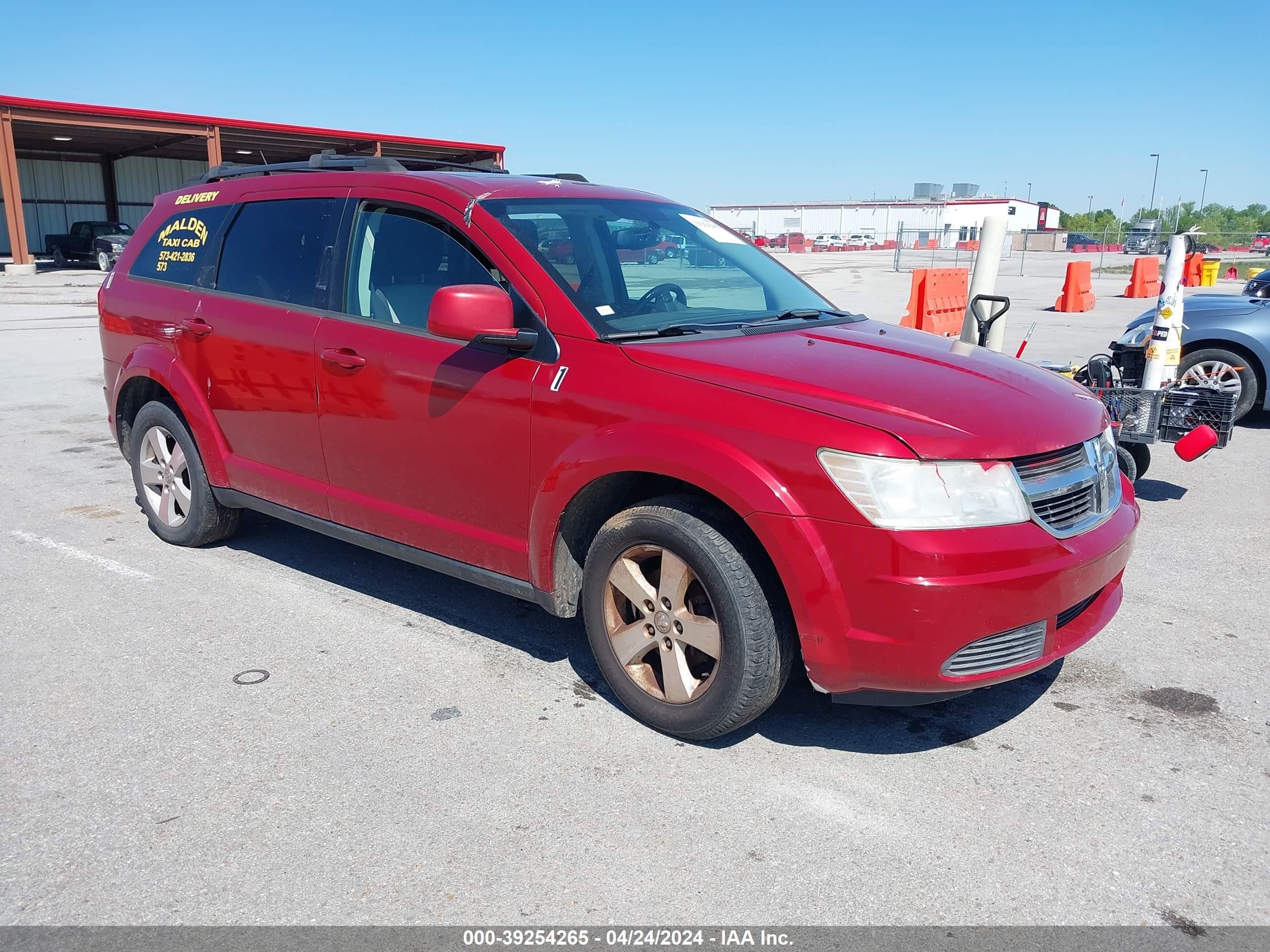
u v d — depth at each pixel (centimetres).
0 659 387
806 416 291
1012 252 5203
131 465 543
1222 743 334
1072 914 249
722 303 400
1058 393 341
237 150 4091
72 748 322
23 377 1117
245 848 271
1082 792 304
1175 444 566
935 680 285
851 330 389
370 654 395
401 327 387
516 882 259
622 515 329
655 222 421
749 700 308
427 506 385
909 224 7425
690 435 303
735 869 265
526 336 341
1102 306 2053
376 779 306
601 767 314
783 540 287
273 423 440
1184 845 277
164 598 452
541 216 383
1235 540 550
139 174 4453
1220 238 4384
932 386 314
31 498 618
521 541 356
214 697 358
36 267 3475
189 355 476
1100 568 310
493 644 406
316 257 425
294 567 495
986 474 286
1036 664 302
